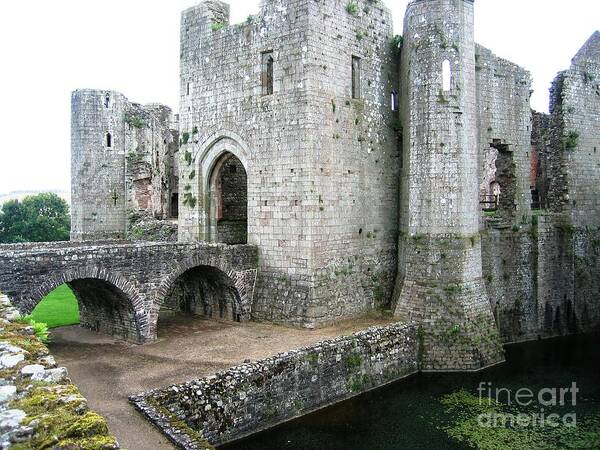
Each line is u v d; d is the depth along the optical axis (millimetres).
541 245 31984
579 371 25828
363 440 18625
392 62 30422
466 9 26859
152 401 15930
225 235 32531
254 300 27281
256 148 27484
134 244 24500
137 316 23234
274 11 26562
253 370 18750
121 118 45094
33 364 8719
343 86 27250
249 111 27766
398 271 29688
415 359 25453
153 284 23750
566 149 32719
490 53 30516
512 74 31469
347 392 22047
